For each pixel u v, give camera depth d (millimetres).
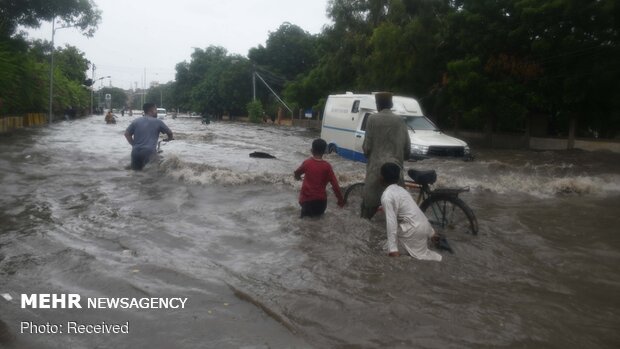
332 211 7285
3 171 10664
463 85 22781
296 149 19203
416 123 15195
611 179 11961
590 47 19578
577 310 4082
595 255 5570
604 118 21969
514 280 4734
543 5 20391
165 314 3828
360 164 13766
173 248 5488
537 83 22453
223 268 4871
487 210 8062
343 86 38156
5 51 27219
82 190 8773
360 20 34531
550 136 23766
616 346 3496
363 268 4918
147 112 11336
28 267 4750
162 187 9070
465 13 23438
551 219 7414
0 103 26031
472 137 28422
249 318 3803
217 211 7277
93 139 21406
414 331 3633
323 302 4055
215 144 20938
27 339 3408
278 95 68125
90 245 5504
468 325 3738
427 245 5711
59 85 46469
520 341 3523
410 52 27656
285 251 5426
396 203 5406
